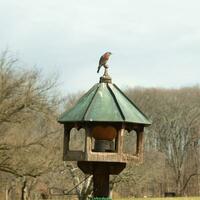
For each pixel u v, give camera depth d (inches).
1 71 1301.7
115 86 432.1
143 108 3174.2
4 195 2086.6
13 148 1312.7
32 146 1332.4
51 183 1752.0
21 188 1893.5
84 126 411.5
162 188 3102.9
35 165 1332.4
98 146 417.7
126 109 415.5
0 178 1536.7
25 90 1314.0
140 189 2578.7
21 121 1326.3
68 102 1702.8
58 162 1376.7
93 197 417.7
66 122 415.8
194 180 3321.9
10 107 1299.2
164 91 3267.7
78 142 1414.9
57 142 1366.9
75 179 1673.2
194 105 3309.5
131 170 1807.3
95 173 420.2
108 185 419.8
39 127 1378.0
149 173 2062.0
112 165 419.5
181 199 2389.3
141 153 423.8
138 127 424.5
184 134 3307.1
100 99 417.7
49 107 1352.1
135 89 3223.4
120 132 410.6
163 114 3240.7
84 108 414.6
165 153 3260.3
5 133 1326.3
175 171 3248.0
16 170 1325.0
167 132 3253.0
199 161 3314.5
